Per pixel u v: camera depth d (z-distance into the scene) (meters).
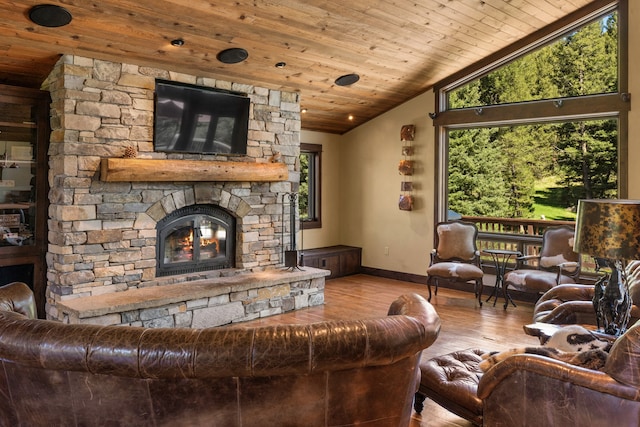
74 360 1.70
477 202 6.61
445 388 2.70
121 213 4.58
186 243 5.23
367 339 1.78
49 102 4.44
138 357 1.67
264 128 5.66
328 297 6.20
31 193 4.50
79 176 4.29
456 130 6.71
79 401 1.78
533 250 6.07
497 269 5.84
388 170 7.34
